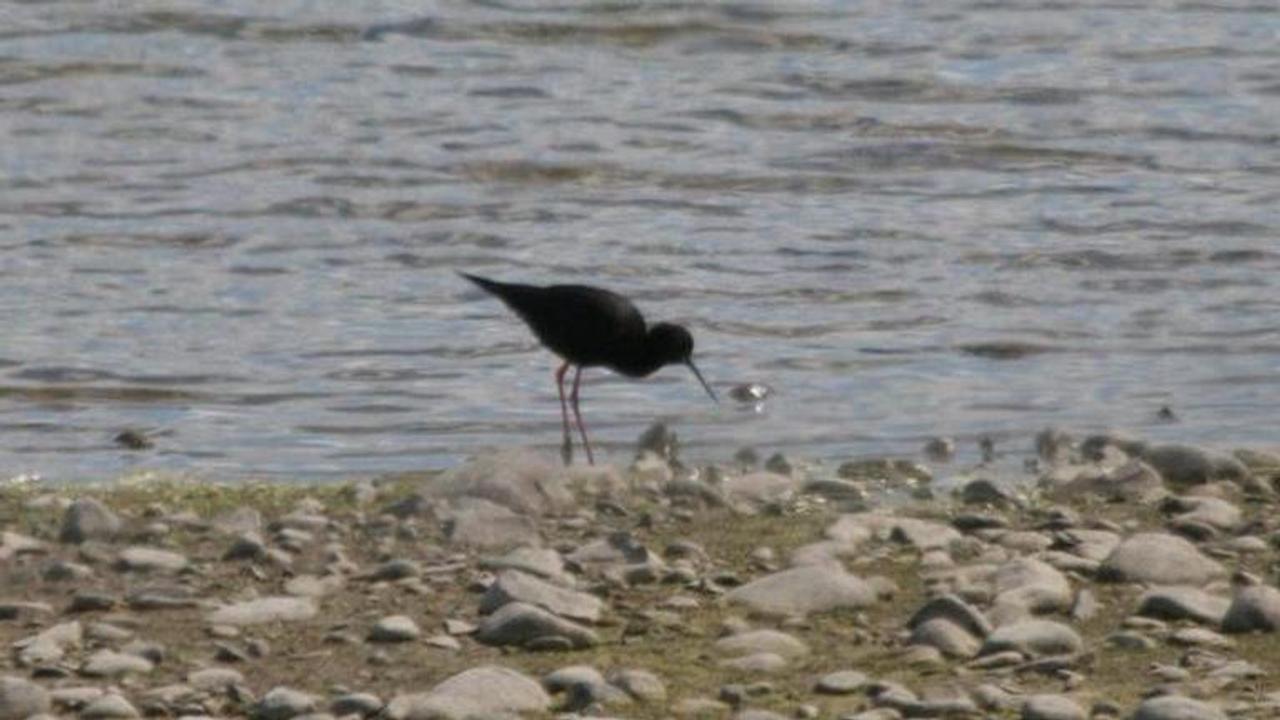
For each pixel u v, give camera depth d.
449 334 19.91
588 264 22.45
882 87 29.81
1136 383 18.38
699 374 17.16
